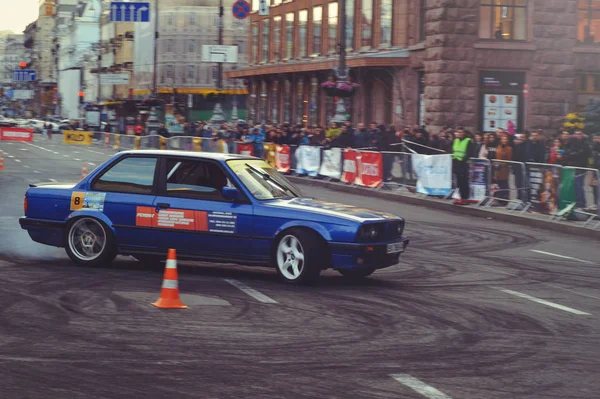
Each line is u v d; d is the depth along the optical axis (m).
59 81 169.38
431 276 13.52
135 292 11.21
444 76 38.50
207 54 60.09
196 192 12.69
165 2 109.00
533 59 38.78
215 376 7.40
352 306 10.80
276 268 12.32
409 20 44.22
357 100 49.19
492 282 13.14
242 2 50.53
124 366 7.64
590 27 39.16
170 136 60.81
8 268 12.84
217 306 10.48
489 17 38.66
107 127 80.56
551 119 38.94
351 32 51.88
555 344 9.05
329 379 7.40
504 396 7.05
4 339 8.48
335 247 11.98
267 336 8.97
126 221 12.91
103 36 140.62
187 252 12.67
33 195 13.42
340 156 33.06
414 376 7.58
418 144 30.36
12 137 78.12
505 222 22.80
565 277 13.95
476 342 9.02
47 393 6.79
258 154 41.03
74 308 10.08
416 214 23.97
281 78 62.84
